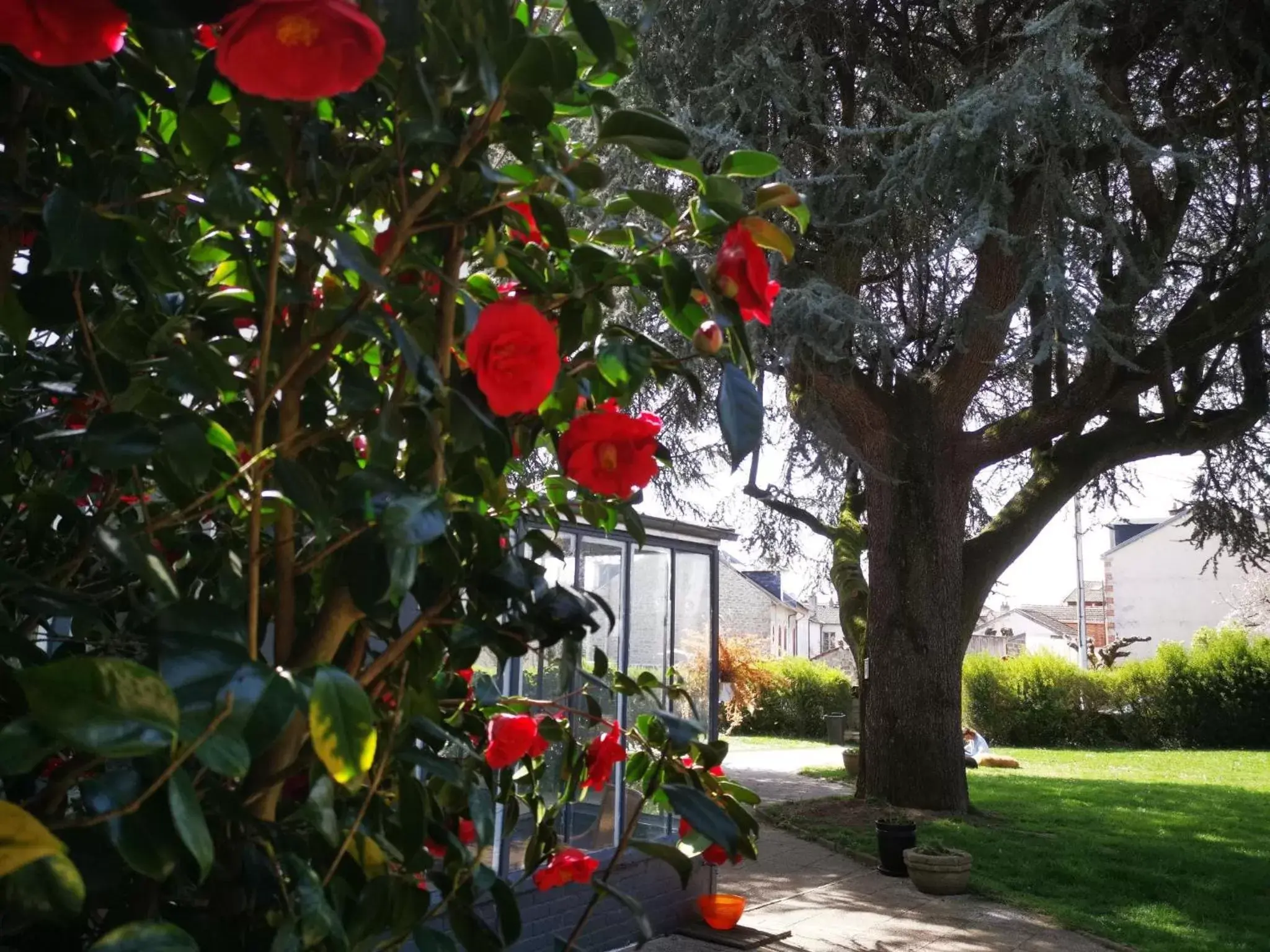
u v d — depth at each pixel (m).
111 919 0.92
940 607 10.00
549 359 1.04
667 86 7.93
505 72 0.99
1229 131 8.68
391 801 1.31
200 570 1.21
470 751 1.35
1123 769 15.24
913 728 9.89
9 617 1.03
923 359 10.18
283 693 0.78
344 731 0.81
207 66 0.87
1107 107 6.61
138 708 0.67
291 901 0.92
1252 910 6.64
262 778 1.02
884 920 6.12
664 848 1.39
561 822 4.61
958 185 6.93
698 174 1.15
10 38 0.76
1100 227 7.58
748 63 7.52
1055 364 9.78
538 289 1.19
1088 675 19.84
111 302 1.13
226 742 0.72
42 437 1.13
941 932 5.88
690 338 1.31
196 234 1.36
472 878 1.20
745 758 16.08
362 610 0.97
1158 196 8.33
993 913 6.36
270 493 1.09
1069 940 5.87
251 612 0.97
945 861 6.77
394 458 1.05
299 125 0.99
